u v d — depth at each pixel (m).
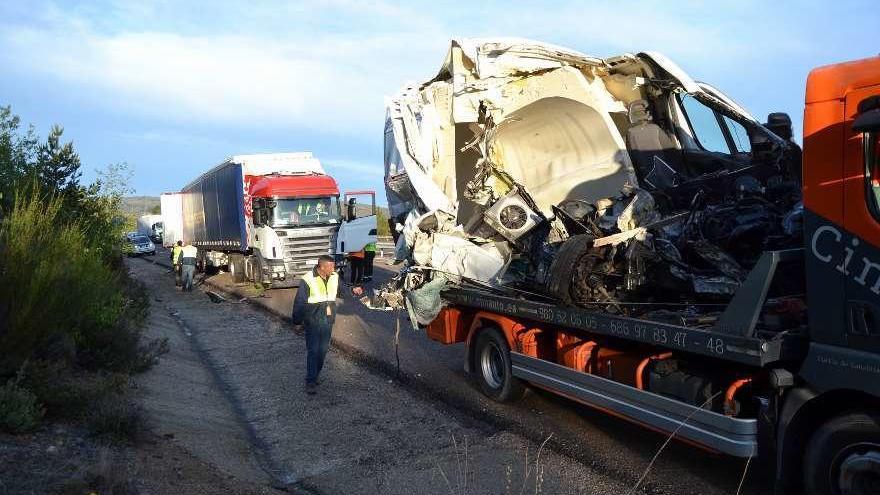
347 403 7.86
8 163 11.82
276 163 21.88
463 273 8.01
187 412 7.18
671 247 5.97
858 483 3.99
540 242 7.86
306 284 8.30
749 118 7.36
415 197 8.58
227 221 22.98
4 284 6.15
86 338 7.99
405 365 9.44
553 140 8.88
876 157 3.98
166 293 21.44
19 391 5.29
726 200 6.77
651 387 5.43
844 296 4.11
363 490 5.40
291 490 5.48
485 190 8.70
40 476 4.42
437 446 6.30
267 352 11.10
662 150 8.06
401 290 8.52
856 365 3.99
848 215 4.09
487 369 7.82
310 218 20.27
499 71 8.04
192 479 5.01
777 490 4.41
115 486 4.36
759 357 4.29
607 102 8.24
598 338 6.27
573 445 6.12
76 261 7.83
